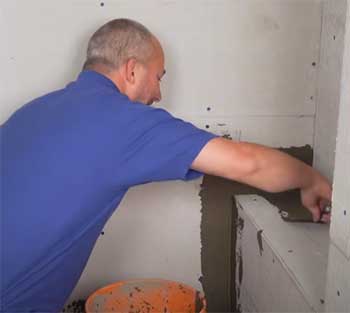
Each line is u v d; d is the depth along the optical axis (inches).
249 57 66.0
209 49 65.4
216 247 70.4
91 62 52.0
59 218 45.3
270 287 54.2
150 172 45.6
